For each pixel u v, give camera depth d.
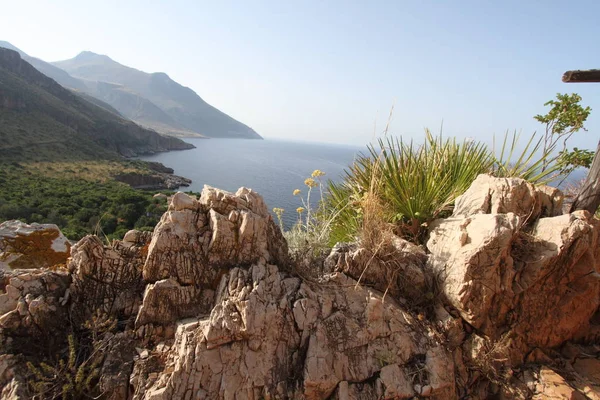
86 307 3.08
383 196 4.61
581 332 3.62
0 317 2.72
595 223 3.44
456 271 3.32
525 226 3.64
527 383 3.14
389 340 3.07
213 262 3.24
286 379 2.77
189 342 2.70
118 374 2.69
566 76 4.14
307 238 4.36
